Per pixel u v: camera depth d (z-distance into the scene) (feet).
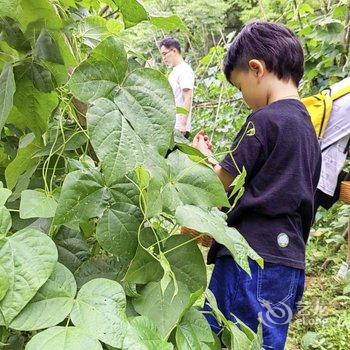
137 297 2.49
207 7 23.86
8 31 2.70
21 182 2.78
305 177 4.33
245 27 4.71
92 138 2.13
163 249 2.61
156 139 2.26
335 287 9.62
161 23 2.86
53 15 2.64
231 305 4.38
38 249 2.10
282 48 4.50
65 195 2.29
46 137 3.01
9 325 2.02
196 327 2.56
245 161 4.21
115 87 2.26
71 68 2.88
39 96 2.77
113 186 2.43
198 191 2.57
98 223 2.39
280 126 4.27
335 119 6.85
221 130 13.99
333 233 11.40
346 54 11.49
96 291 2.15
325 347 7.78
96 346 1.92
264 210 4.24
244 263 2.69
